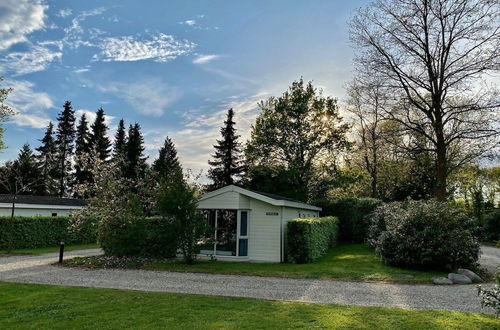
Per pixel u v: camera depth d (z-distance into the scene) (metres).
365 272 13.20
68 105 50.50
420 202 15.92
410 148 23.62
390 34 22.39
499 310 6.38
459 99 23.17
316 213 24.89
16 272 13.02
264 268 14.43
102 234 16.89
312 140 32.75
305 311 7.50
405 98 22.97
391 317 7.05
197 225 15.35
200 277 12.18
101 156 47.16
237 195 17.67
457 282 11.30
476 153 23.17
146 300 8.52
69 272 13.20
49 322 6.86
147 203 21.44
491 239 32.00
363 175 32.19
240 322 6.74
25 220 22.16
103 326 6.61
